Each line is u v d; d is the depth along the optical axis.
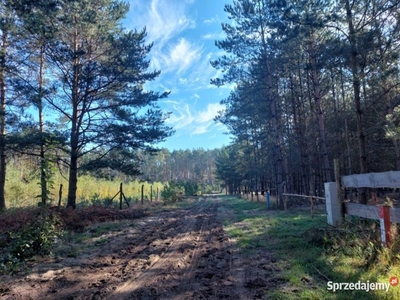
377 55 9.79
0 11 13.45
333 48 10.99
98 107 14.91
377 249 4.59
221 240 8.06
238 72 18.72
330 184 7.41
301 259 5.32
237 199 36.09
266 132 29.19
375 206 5.55
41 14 12.79
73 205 14.30
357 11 9.85
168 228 10.96
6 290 4.50
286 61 18.19
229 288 4.29
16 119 13.25
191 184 56.72
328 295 3.63
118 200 23.42
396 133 10.26
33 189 19.45
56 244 7.81
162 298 4.05
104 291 4.39
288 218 11.38
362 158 9.93
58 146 13.11
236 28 18.06
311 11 11.02
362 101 18.80
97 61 15.01
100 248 7.53
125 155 15.87
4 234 8.17
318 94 18.33
